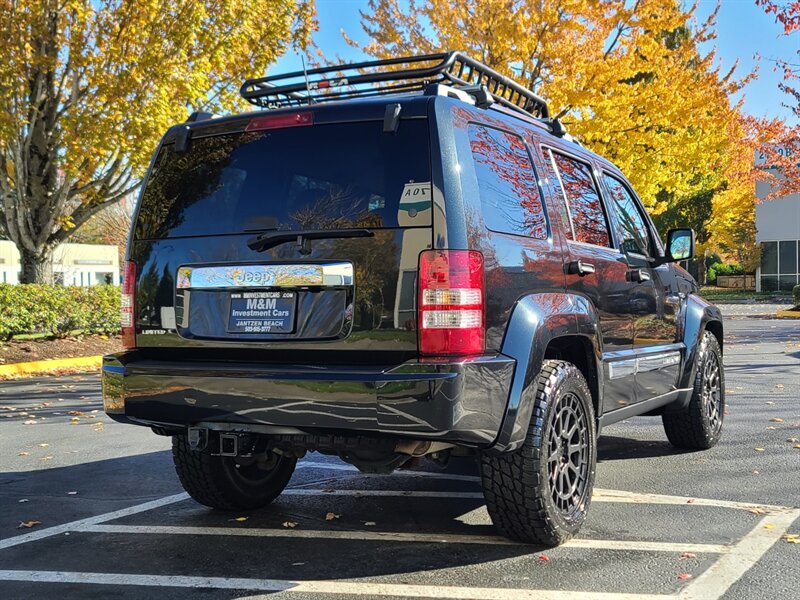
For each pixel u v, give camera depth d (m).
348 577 3.56
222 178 3.88
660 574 3.54
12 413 8.89
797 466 5.64
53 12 14.34
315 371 3.38
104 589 3.46
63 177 18.34
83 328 16.52
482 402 3.33
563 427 3.96
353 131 3.63
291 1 16.50
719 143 18.20
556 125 4.77
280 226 3.65
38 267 17.09
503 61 15.57
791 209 36.59
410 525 4.37
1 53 13.80
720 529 4.20
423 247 3.34
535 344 3.63
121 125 14.59
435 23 16.22
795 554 3.79
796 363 12.27
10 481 5.60
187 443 4.36
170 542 4.12
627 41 16.25
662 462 5.83
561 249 4.15
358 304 3.41
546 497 3.71
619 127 16.48
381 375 3.25
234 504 4.61
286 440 3.77
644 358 5.03
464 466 5.98
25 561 3.84
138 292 3.98
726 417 7.68
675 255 5.36
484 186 3.62
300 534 4.23
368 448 3.59
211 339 3.72
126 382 3.79
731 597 3.26
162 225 3.97
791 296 35.19
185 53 14.89
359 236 3.43
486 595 3.31
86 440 7.18
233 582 3.52
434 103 3.53
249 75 16.42
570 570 3.59
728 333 18.67
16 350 14.47
